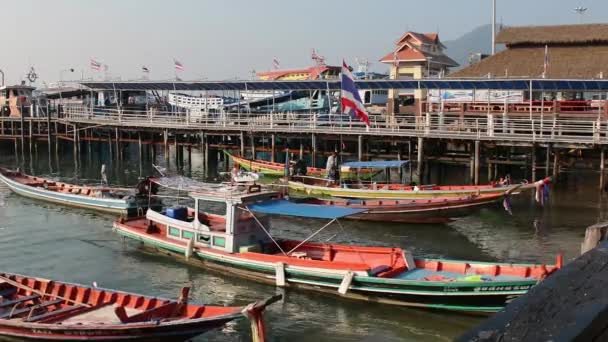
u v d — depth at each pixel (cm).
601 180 3406
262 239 2066
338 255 1955
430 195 3045
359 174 3791
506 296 1552
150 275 2034
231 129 4731
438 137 3747
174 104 6875
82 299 1562
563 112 3869
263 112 5591
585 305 227
